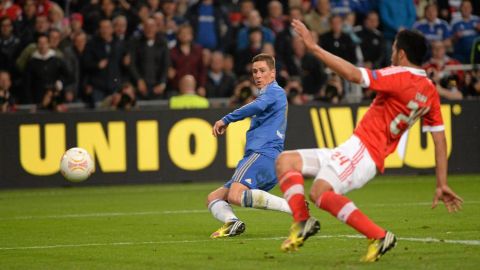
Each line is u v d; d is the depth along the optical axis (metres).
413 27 60.12
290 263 21.59
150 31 54.19
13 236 28.95
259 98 27.30
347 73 20.05
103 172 47.06
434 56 55.78
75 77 54.25
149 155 47.44
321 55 19.91
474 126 50.38
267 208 27.27
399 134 21.02
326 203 20.55
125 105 48.66
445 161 21.41
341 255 22.81
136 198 42.62
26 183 46.56
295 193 20.72
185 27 54.91
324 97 51.47
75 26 56.09
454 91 51.50
